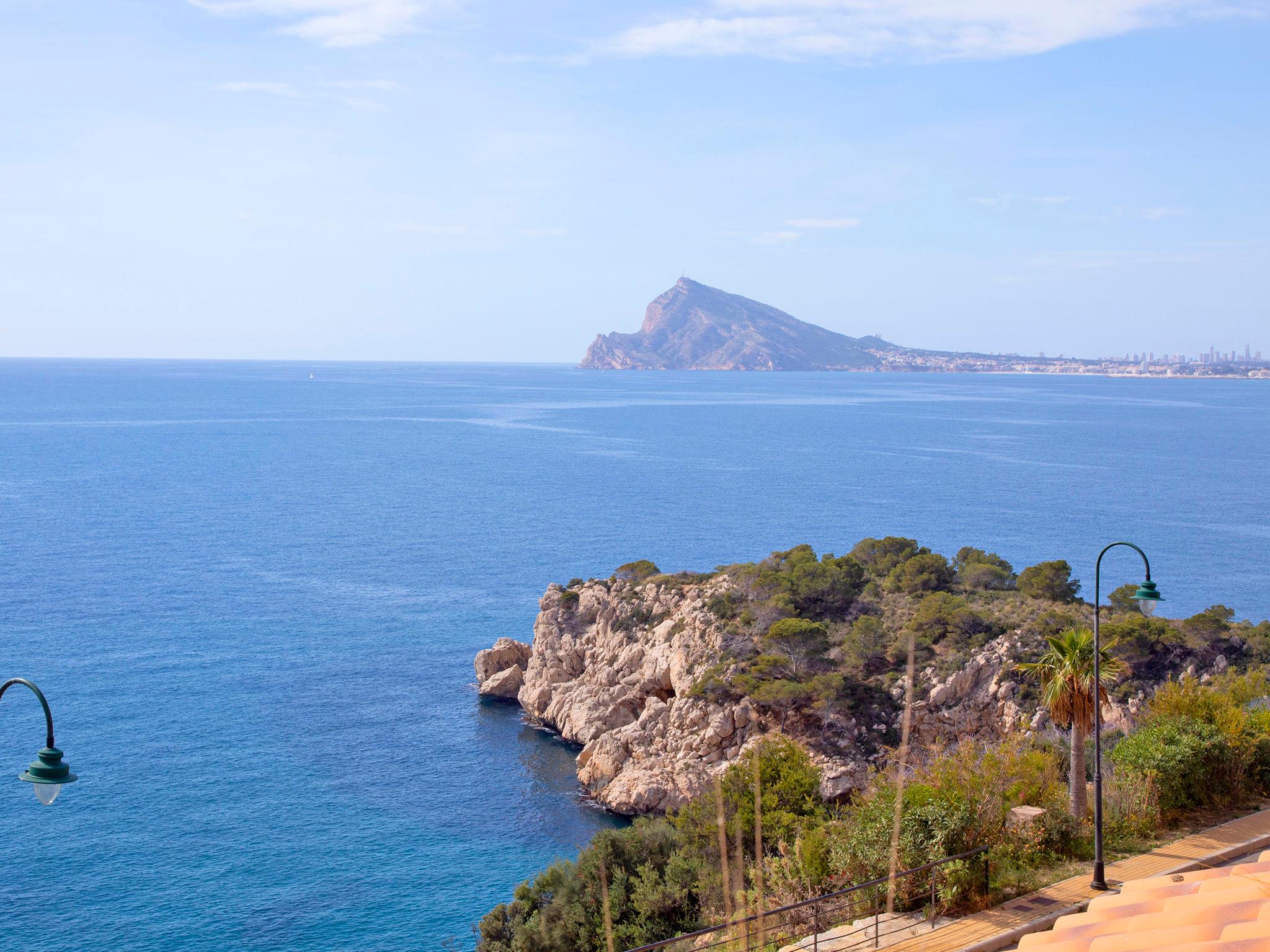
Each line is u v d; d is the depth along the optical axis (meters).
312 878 46.69
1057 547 136.88
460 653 86.56
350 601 105.44
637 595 72.62
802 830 27.45
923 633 58.53
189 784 57.31
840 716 53.34
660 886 31.61
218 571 119.81
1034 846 23.81
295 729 67.00
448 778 59.31
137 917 42.75
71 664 80.56
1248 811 27.27
